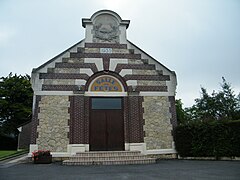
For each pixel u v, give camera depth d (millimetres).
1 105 29703
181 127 13367
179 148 13102
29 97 31688
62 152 12211
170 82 14211
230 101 33875
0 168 9594
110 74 13961
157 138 13148
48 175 7590
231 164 10188
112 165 10258
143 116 13367
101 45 14352
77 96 13133
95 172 8172
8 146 30094
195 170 8422
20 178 7043
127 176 7230
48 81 13133
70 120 12719
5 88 31812
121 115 13570
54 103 12852
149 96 13766
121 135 13281
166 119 13555
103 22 14891
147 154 12734
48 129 12430
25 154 17000
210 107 34531
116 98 13789
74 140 12422
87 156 11359
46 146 12188
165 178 6805
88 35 14414
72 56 13812
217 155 12406
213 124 12844
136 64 14273
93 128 13172
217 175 7266
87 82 13633
